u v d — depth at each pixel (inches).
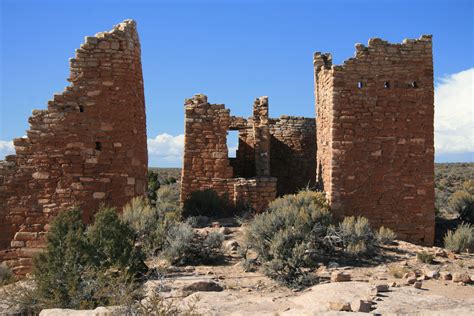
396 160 737.0
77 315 334.6
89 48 605.9
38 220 584.4
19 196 585.0
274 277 494.3
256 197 830.5
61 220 498.0
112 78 610.9
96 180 597.9
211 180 835.4
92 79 603.5
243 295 431.2
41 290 414.0
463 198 932.0
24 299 410.0
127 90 620.1
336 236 596.7
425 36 753.6
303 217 593.6
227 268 532.7
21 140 588.4
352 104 731.4
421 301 380.5
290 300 402.0
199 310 358.6
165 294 413.4
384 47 744.3
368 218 727.1
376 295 397.1
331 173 724.0
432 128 745.6
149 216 593.0
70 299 406.6
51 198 587.2
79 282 418.6
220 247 584.1
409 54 748.0
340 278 480.1
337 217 719.1
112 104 609.0
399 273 508.1
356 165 727.7
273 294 443.8
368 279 492.7
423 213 737.0
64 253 446.6
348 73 732.7
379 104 737.6
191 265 544.1
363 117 732.7
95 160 598.9
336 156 725.3
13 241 580.7
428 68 750.5
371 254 598.2
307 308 367.9
